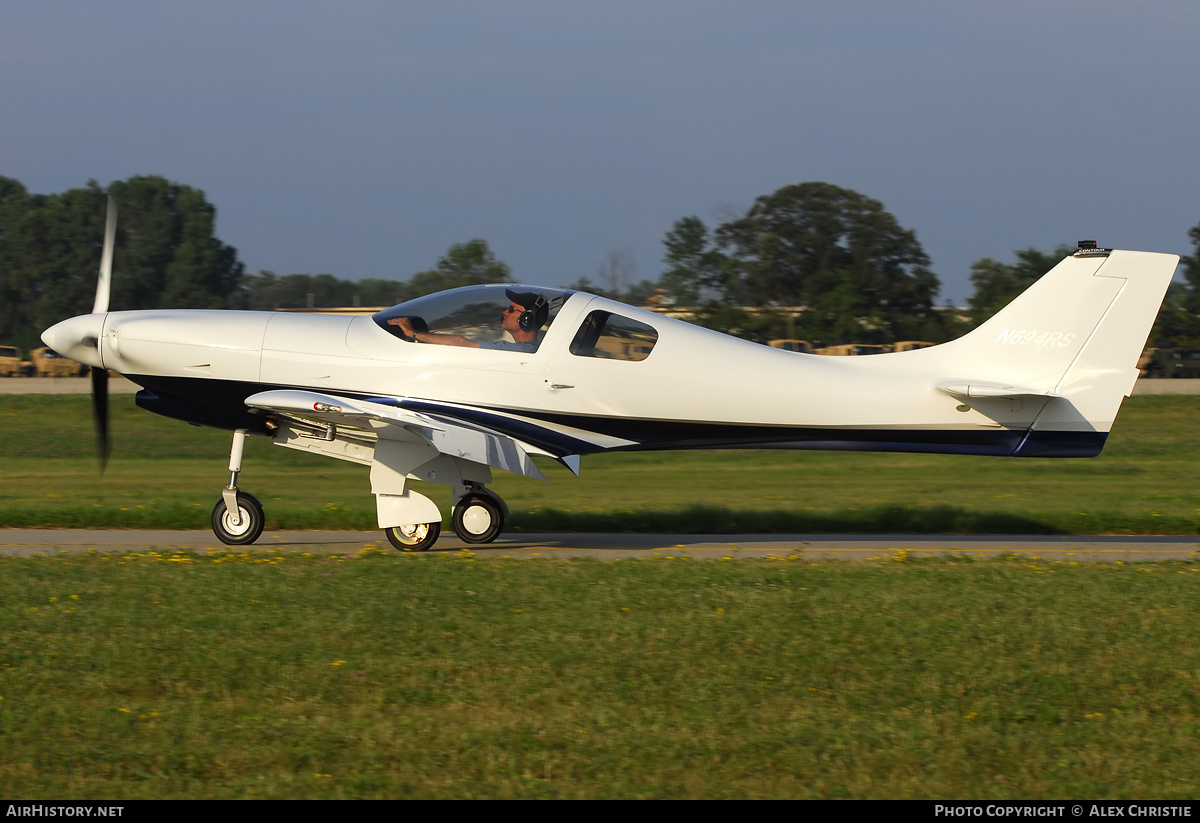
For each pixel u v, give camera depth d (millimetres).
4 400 83312
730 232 151000
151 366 32312
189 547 32062
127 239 172125
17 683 17531
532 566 27688
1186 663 19844
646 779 14570
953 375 33344
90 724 15953
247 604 22672
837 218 146875
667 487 54250
